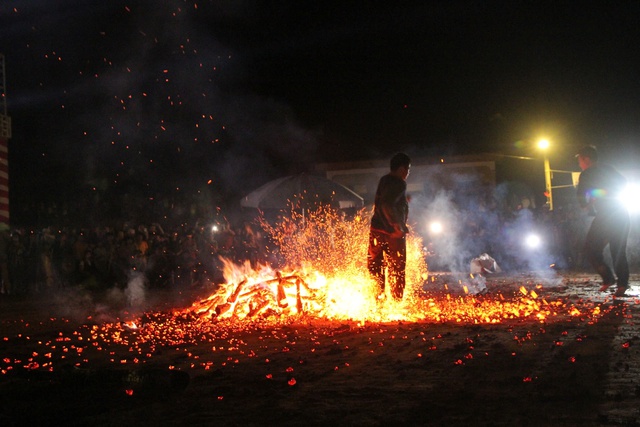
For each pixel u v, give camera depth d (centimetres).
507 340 741
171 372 543
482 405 476
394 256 1025
